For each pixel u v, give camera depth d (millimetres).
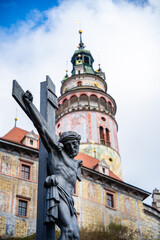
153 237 44125
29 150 36625
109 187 43594
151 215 46344
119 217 41594
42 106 7066
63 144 6328
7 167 34625
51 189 5512
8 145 35719
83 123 54062
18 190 33906
